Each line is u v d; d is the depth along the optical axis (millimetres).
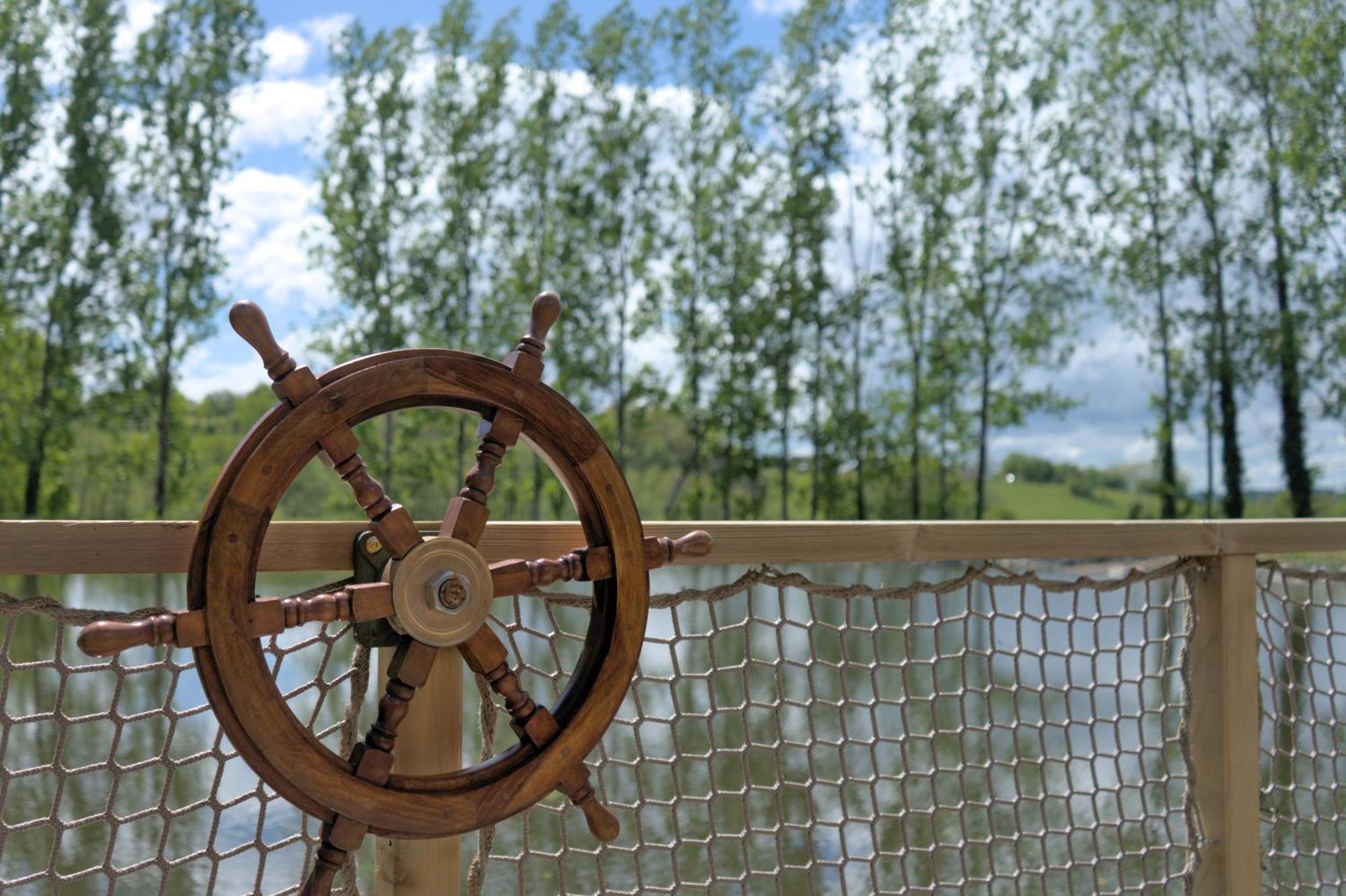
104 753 5953
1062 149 23125
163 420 22094
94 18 20438
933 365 24000
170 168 21719
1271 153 21656
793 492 24703
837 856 4348
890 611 10211
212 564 1001
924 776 1669
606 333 23297
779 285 23766
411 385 1104
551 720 1189
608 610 1229
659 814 4672
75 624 1172
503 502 22438
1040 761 1756
